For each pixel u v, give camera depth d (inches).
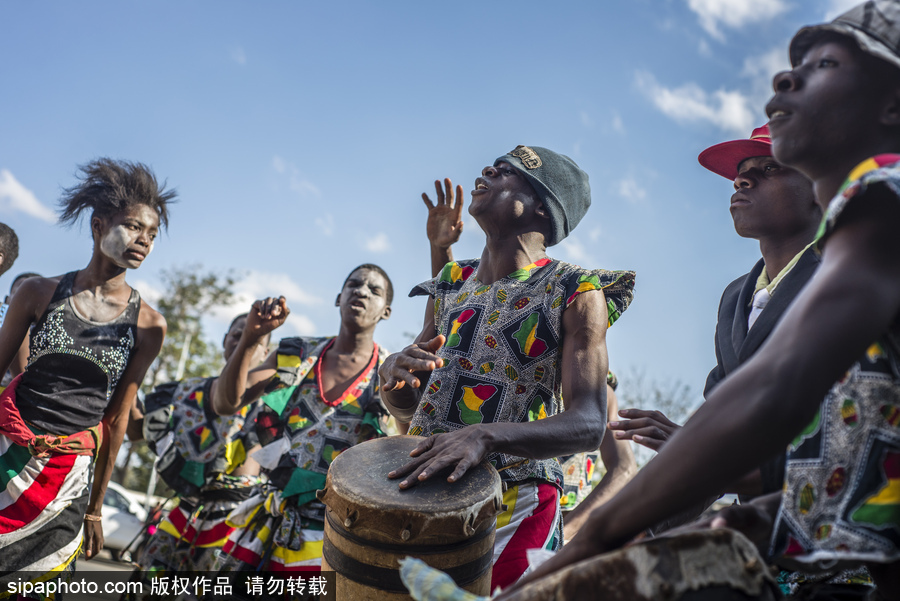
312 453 194.7
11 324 161.9
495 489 83.5
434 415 101.0
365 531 79.0
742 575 47.0
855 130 52.4
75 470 159.8
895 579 52.2
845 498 47.8
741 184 95.5
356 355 206.4
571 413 92.7
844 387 50.3
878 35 50.8
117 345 166.4
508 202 108.4
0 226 185.9
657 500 46.0
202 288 1039.0
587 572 46.9
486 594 86.0
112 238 162.7
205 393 238.2
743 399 44.0
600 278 102.7
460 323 106.9
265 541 190.5
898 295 44.9
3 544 150.3
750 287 94.6
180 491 231.0
